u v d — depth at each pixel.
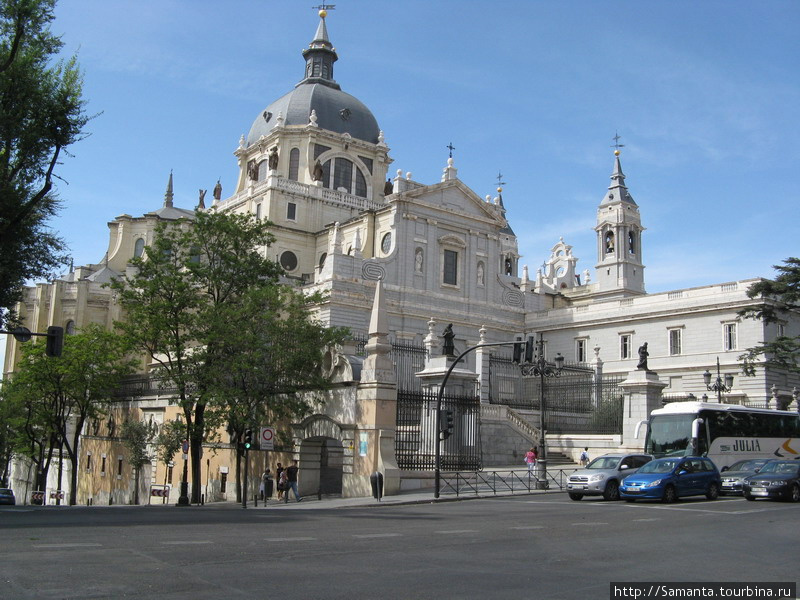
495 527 21.20
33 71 30.80
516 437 53.72
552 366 48.59
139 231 93.31
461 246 85.19
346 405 36.75
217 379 41.31
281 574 12.92
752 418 42.00
